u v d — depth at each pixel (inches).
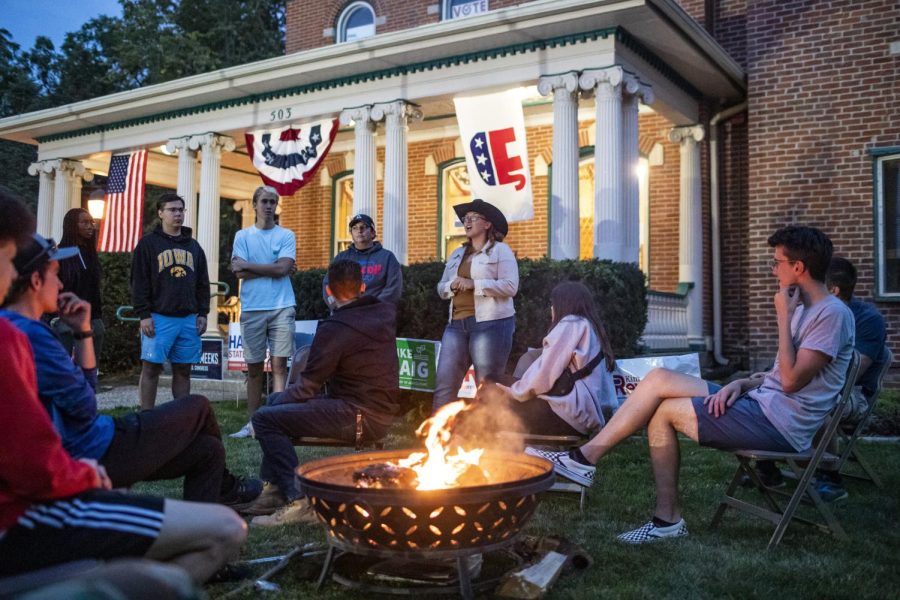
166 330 250.5
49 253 98.7
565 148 372.5
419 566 122.2
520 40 385.1
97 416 113.3
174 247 252.7
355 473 116.3
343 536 111.7
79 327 131.0
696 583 123.3
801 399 142.6
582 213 492.4
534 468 124.8
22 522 75.5
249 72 456.1
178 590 45.5
